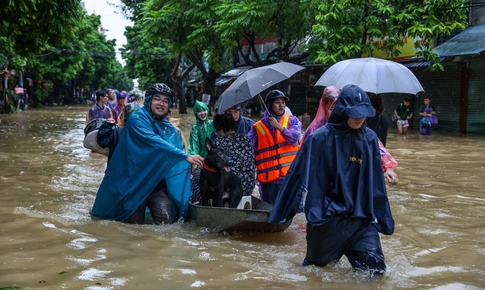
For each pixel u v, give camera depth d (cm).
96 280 356
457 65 1911
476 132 1855
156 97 555
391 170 406
